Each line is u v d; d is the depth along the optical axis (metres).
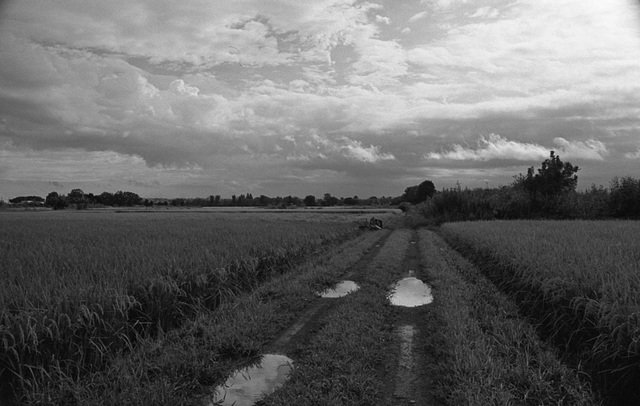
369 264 15.07
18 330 5.15
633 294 5.99
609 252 9.34
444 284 10.66
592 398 4.83
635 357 5.00
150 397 4.73
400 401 4.97
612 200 32.06
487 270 12.29
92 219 32.28
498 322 7.29
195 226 22.45
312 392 4.93
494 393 4.73
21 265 8.52
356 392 5.04
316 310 8.98
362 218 41.12
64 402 4.81
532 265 8.83
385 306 8.94
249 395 5.18
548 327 7.10
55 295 6.13
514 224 22.95
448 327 6.90
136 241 13.66
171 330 7.22
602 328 5.62
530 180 36.62
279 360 6.24
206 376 5.55
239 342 6.51
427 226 37.84
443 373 5.50
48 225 23.39
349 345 6.29
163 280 7.71
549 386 4.99
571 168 35.81
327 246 19.31
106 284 6.97
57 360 5.29
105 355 5.86
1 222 26.89
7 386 5.07
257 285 11.23
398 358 6.26
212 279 9.31
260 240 14.48
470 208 38.97
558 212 35.00
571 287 6.87
